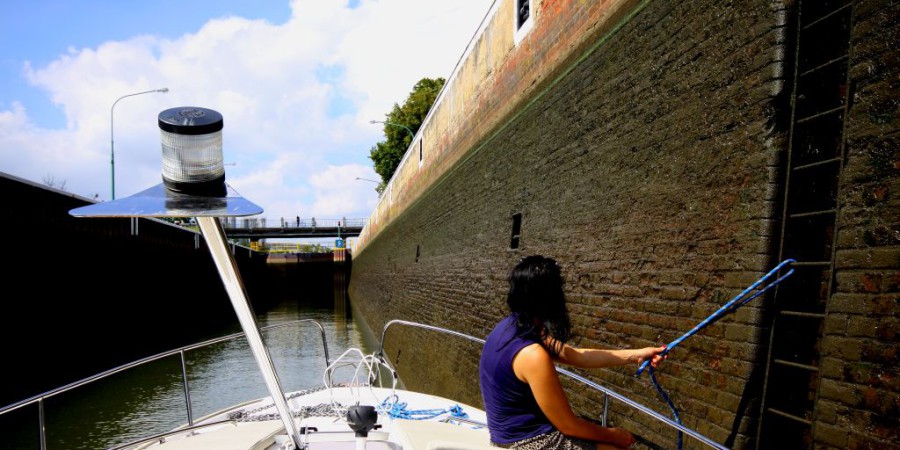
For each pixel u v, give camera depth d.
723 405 3.60
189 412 4.26
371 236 34.00
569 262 6.16
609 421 4.94
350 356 16.39
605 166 5.59
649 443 4.13
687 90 4.40
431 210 14.51
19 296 12.96
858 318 2.81
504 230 8.52
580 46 6.27
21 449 8.39
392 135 45.72
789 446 3.29
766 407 3.33
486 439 3.62
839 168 3.22
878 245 2.77
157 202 1.98
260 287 55.25
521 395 2.28
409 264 17.50
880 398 2.65
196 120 1.96
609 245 5.34
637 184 4.97
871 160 2.86
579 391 5.61
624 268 5.01
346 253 67.81
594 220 5.70
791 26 3.53
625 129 5.26
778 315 3.38
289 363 15.09
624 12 5.39
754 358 3.43
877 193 2.81
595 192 5.75
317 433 3.62
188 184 2.04
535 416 2.29
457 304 10.70
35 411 10.69
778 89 3.52
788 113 3.52
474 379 8.55
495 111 9.28
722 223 3.86
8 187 12.55
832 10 3.36
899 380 2.58
